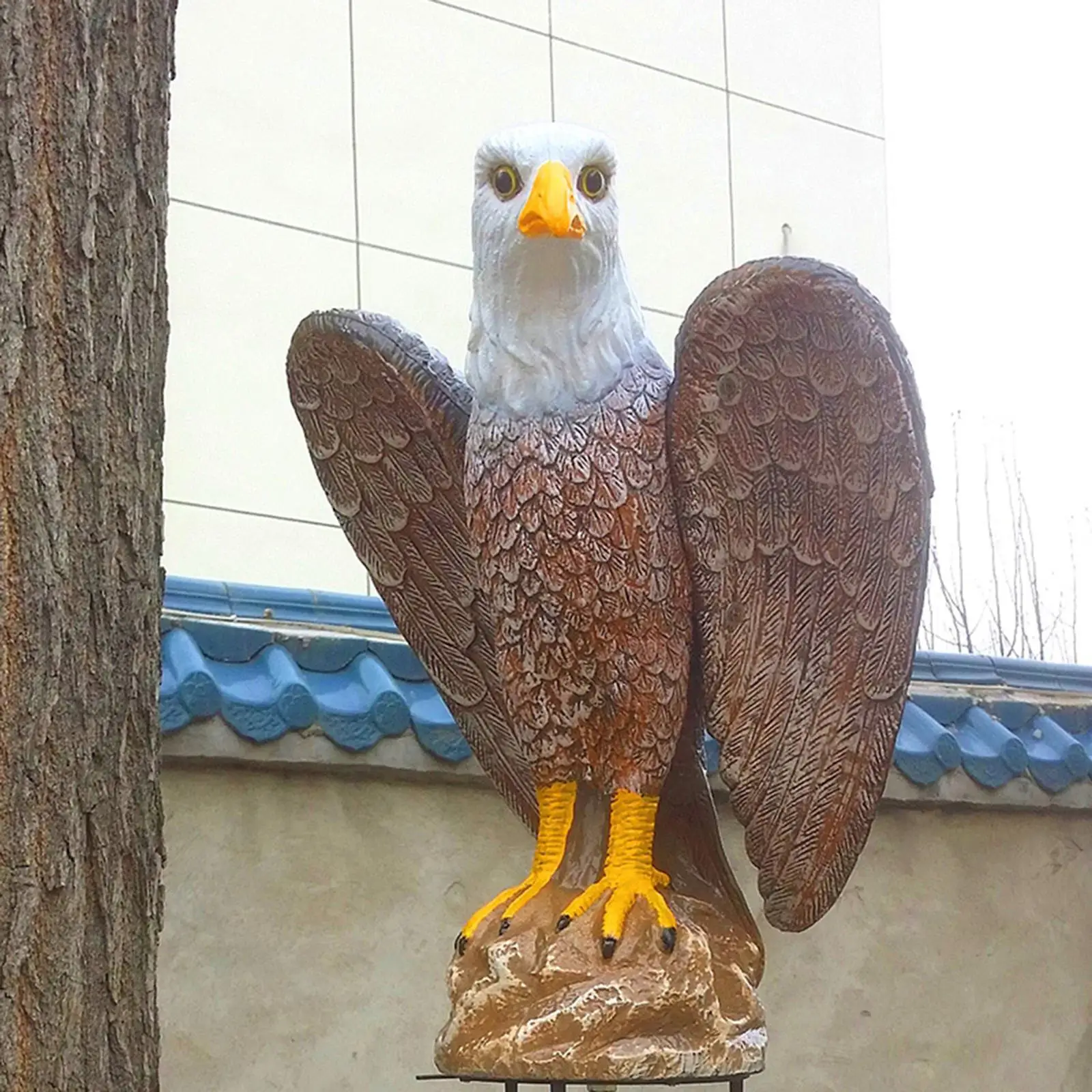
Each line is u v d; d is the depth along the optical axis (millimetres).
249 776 3812
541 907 2631
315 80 6012
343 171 6004
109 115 2318
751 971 2648
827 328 2504
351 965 3846
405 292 6031
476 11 6340
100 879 2176
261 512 5680
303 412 2918
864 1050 4340
